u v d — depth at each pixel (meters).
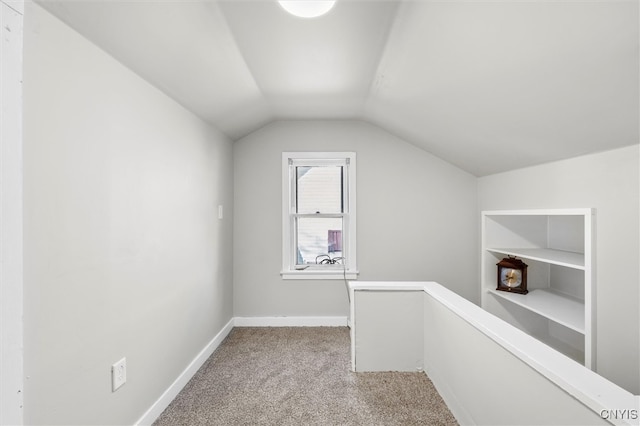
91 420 1.25
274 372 2.17
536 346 1.16
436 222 3.09
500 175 2.66
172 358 1.88
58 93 1.10
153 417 1.66
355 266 3.07
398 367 2.14
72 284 1.16
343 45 1.64
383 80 2.03
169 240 1.85
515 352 1.15
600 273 1.63
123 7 1.15
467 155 2.63
